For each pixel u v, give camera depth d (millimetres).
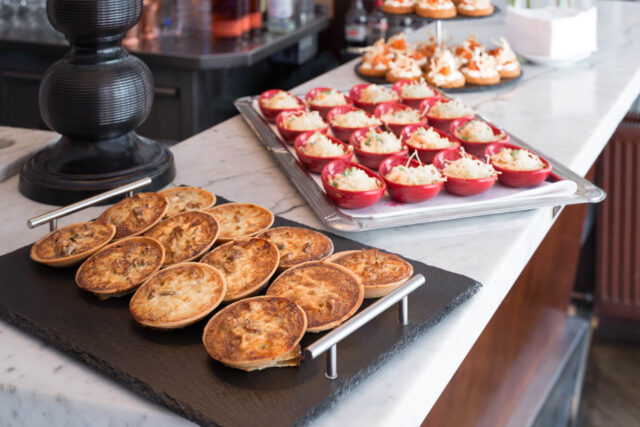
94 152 1355
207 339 883
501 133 1589
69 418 872
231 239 1134
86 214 1306
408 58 2131
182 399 815
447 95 1965
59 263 1061
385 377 886
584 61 2391
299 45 3582
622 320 3057
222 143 1701
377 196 1277
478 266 1140
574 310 3076
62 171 1345
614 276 2984
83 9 1229
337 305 940
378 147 1492
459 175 1361
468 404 1578
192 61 2797
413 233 1249
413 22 3586
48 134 1637
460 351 1011
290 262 1062
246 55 2891
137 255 1064
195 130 2973
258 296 958
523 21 2303
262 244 1088
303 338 920
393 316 971
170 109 2965
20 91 3119
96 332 934
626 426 2594
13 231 1238
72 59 1302
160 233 1135
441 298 1020
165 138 3018
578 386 2627
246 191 1416
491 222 1291
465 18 2205
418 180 1326
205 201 1274
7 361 913
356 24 3641
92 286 996
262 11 3430
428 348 943
